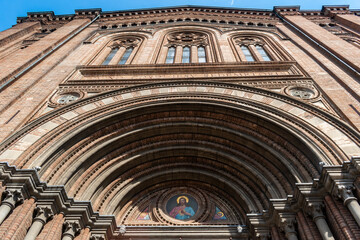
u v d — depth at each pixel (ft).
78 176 34.17
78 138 35.35
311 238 25.14
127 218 37.86
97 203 34.73
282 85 43.45
